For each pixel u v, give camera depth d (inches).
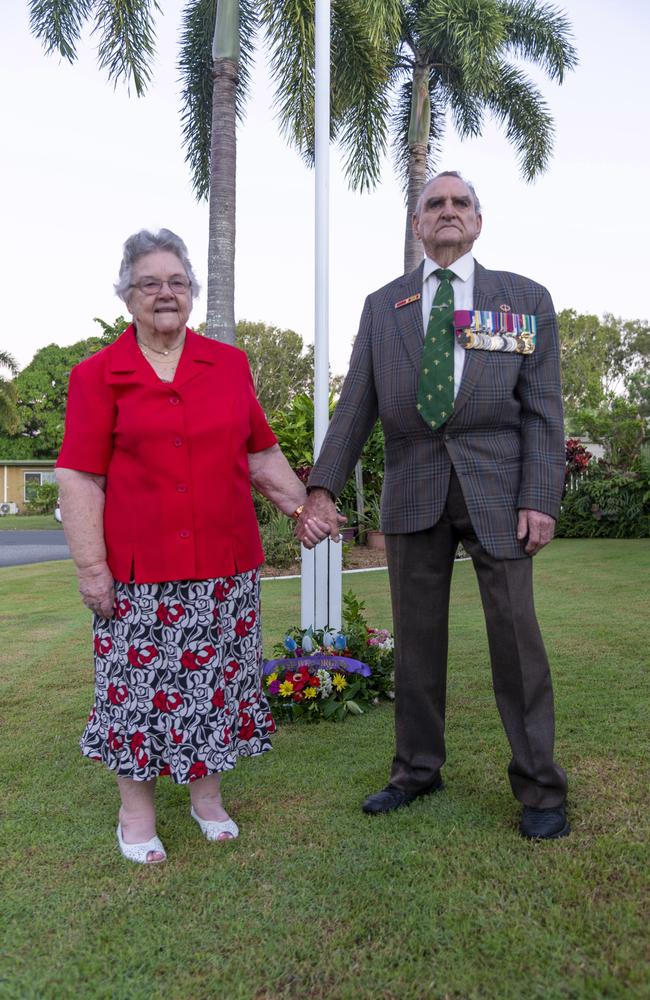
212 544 79.2
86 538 77.8
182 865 78.4
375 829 84.4
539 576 287.1
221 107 390.6
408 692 90.1
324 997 58.1
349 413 91.4
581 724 114.7
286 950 63.6
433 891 71.1
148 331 79.7
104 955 63.8
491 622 83.9
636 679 139.3
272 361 1488.7
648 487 451.2
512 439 85.0
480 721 119.2
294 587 273.6
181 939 65.7
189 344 81.9
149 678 78.2
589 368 1877.5
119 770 78.5
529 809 83.1
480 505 82.3
